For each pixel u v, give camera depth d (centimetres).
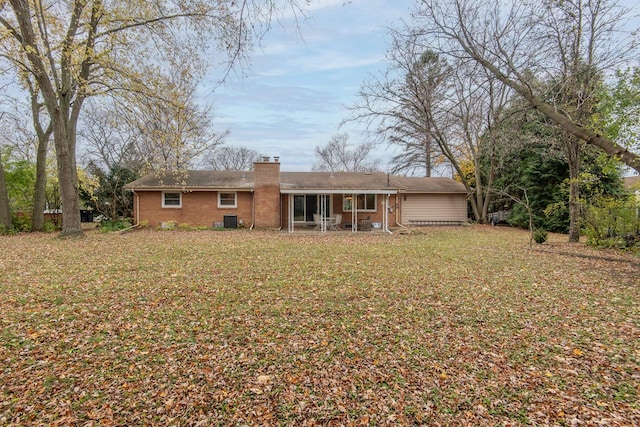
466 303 588
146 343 432
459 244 1337
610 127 975
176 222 1981
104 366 376
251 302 591
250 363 384
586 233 1264
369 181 2225
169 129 1516
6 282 703
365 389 334
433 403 312
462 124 2241
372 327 484
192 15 1127
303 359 393
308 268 859
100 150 2733
